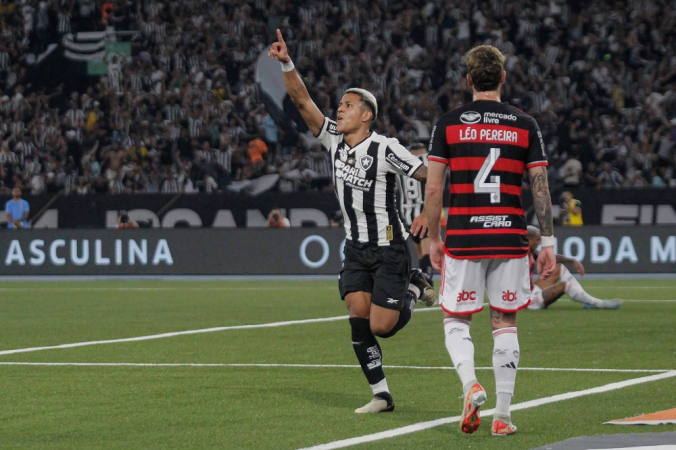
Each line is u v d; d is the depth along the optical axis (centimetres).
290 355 1859
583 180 5178
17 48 6328
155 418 1223
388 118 5634
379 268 1267
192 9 6284
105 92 5956
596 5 6053
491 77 1122
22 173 5547
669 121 5462
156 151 5597
